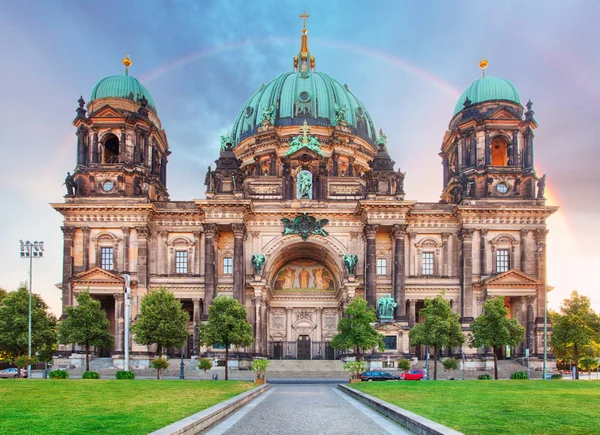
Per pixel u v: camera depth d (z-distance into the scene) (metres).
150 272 90.75
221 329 66.88
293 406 35.91
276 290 102.81
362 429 24.83
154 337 68.38
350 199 94.25
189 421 22.56
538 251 89.81
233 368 83.25
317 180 94.31
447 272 92.19
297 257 103.81
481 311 88.56
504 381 55.38
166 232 92.44
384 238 93.69
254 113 118.50
